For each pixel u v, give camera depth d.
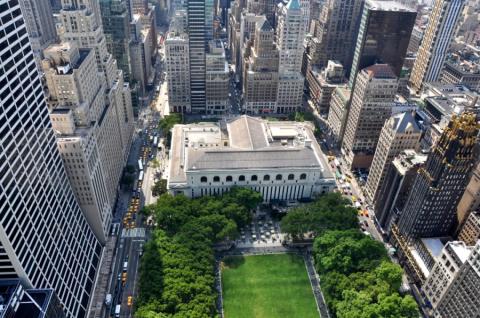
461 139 188.25
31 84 161.00
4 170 137.75
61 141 193.62
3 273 149.88
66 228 193.12
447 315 187.00
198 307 181.25
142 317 174.88
